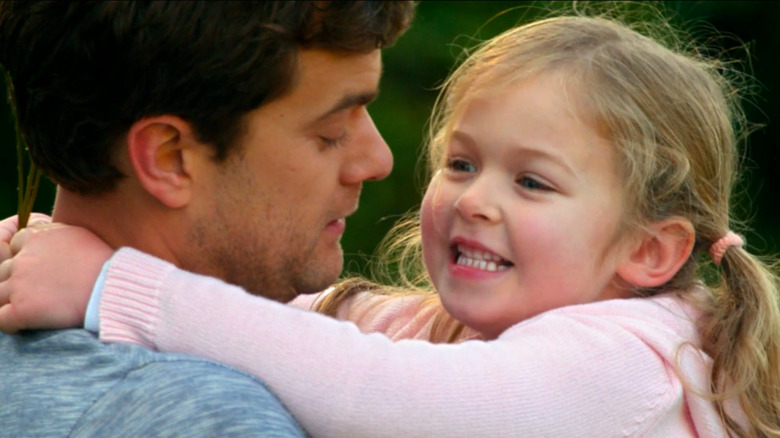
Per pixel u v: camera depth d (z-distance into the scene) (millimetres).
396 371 5066
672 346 5516
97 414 4266
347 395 4953
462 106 5922
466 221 5754
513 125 5703
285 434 4234
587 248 5715
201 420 4164
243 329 4879
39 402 4355
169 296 4773
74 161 4781
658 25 8789
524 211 5641
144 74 4555
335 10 4688
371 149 5234
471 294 5793
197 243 4941
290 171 4922
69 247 4812
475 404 5070
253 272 5070
